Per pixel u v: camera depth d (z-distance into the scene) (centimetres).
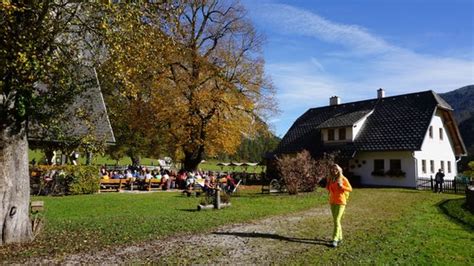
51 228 1125
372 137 3591
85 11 927
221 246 948
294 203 1934
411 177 3281
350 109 4178
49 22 879
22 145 946
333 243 964
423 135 3266
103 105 2383
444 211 1662
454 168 3978
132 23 945
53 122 983
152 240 1001
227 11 3509
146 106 3356
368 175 3581
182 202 1977
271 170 4128
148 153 4566
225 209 1669
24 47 813
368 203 1933
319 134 4069
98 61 1009
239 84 3478
